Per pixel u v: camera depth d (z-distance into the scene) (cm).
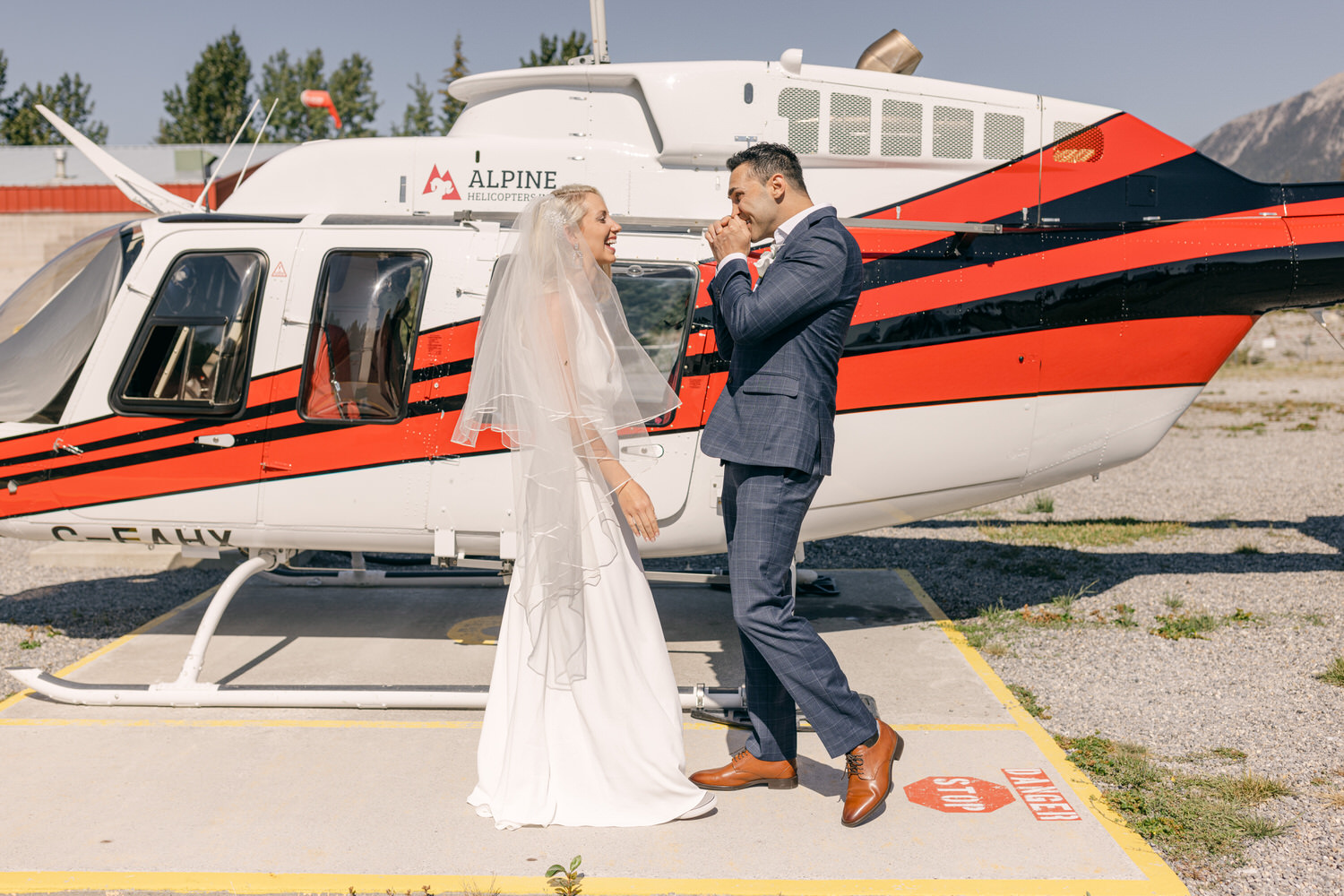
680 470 413
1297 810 318
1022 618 535
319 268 409
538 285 287
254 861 281
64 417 410
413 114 4012
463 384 405
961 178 446
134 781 334
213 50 5347
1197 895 270
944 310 427
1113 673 451
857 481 435
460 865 278
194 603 563
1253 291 449
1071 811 311
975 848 288
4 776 338
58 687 399
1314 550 694
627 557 302
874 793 296
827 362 291
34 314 427
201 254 412
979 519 834
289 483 411
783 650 288
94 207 2248
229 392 410
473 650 477
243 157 2212
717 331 317
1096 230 441
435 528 414
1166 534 755
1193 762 356
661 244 420
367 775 339
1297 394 1848
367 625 520
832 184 445
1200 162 457
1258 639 496
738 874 274
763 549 288
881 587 602
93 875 273
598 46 473
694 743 368
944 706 403
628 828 298
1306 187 460
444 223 425
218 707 398
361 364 410
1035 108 447
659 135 444
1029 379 437
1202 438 1303
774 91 439
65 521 417
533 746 299
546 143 449
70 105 5838
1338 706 407
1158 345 445
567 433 286
